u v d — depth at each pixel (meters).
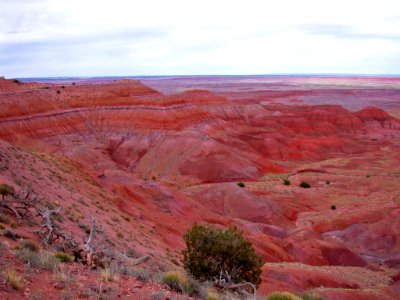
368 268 46.81
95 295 8.88
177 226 41.34
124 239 25.00
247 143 110.25
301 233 53.78
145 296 9.56
